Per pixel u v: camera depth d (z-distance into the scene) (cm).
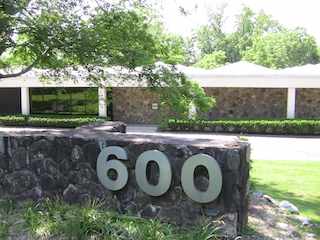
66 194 471
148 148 418
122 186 426
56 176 476
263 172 905
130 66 646
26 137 486
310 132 1728
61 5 665
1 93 2300
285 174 882
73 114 2189
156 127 1998
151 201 421
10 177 495
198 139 443
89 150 455
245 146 394
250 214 499
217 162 372
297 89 2061
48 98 2217
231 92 2102
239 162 373
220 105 2114
